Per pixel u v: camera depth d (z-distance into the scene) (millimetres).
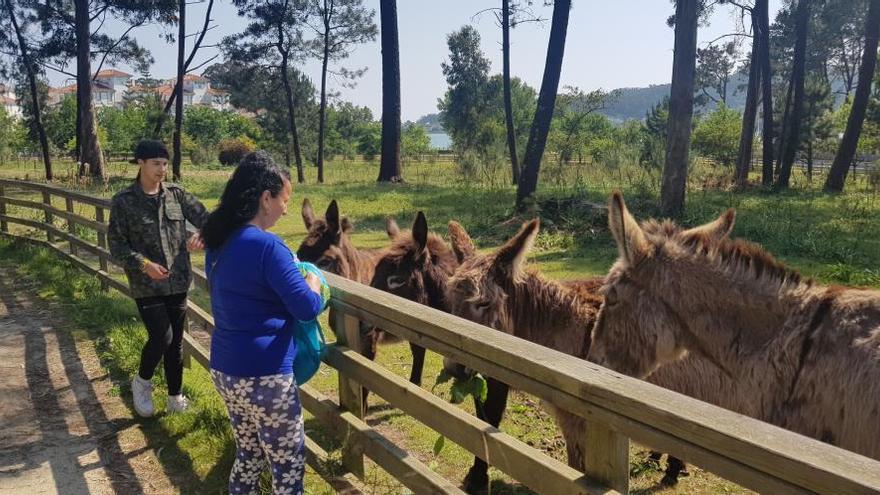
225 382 2947
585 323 3824
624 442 1981
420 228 5074
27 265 10984
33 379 6051
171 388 5176
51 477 4297
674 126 16250
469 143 58375
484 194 25062
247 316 2877
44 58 34656
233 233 2902
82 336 7305
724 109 53906
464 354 2615
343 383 3652
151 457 4566
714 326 2969
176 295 5012
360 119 100188
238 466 3289
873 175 29359
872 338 2574
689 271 2990
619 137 53250
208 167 55656
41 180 31812
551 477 2211
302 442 3100
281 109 62781
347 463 3641
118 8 33688
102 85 98812
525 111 65250
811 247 12430
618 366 3111
